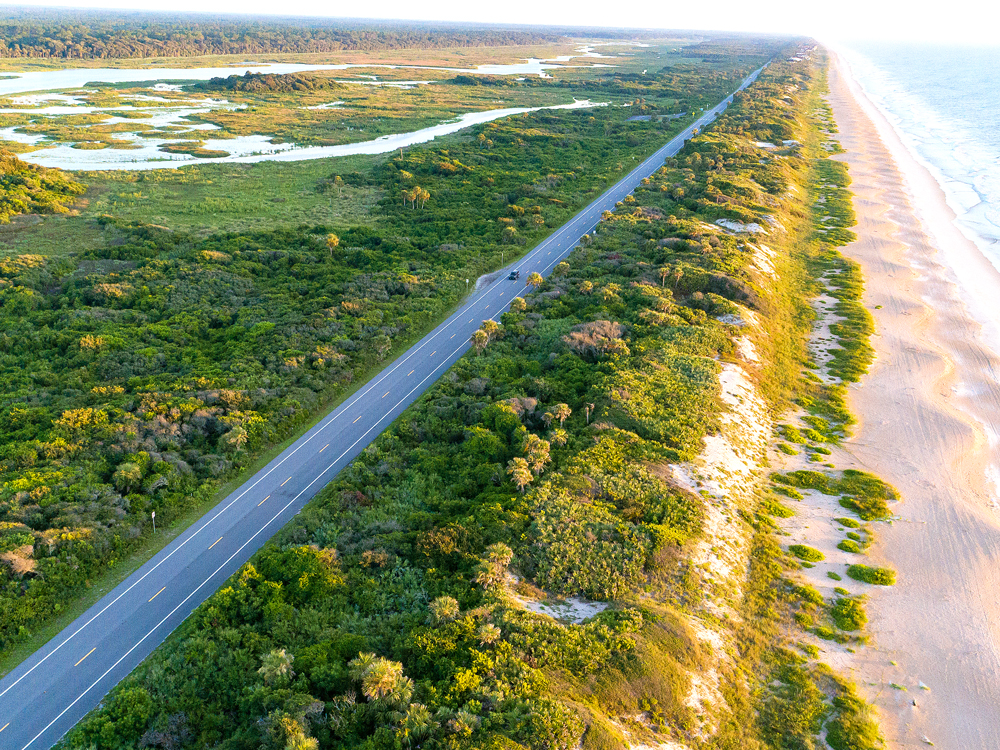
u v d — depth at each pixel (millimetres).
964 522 60969
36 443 64000
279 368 81062
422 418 73625
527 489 58906
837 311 103375
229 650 45531
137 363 82000
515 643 43031
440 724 37688
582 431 68500
